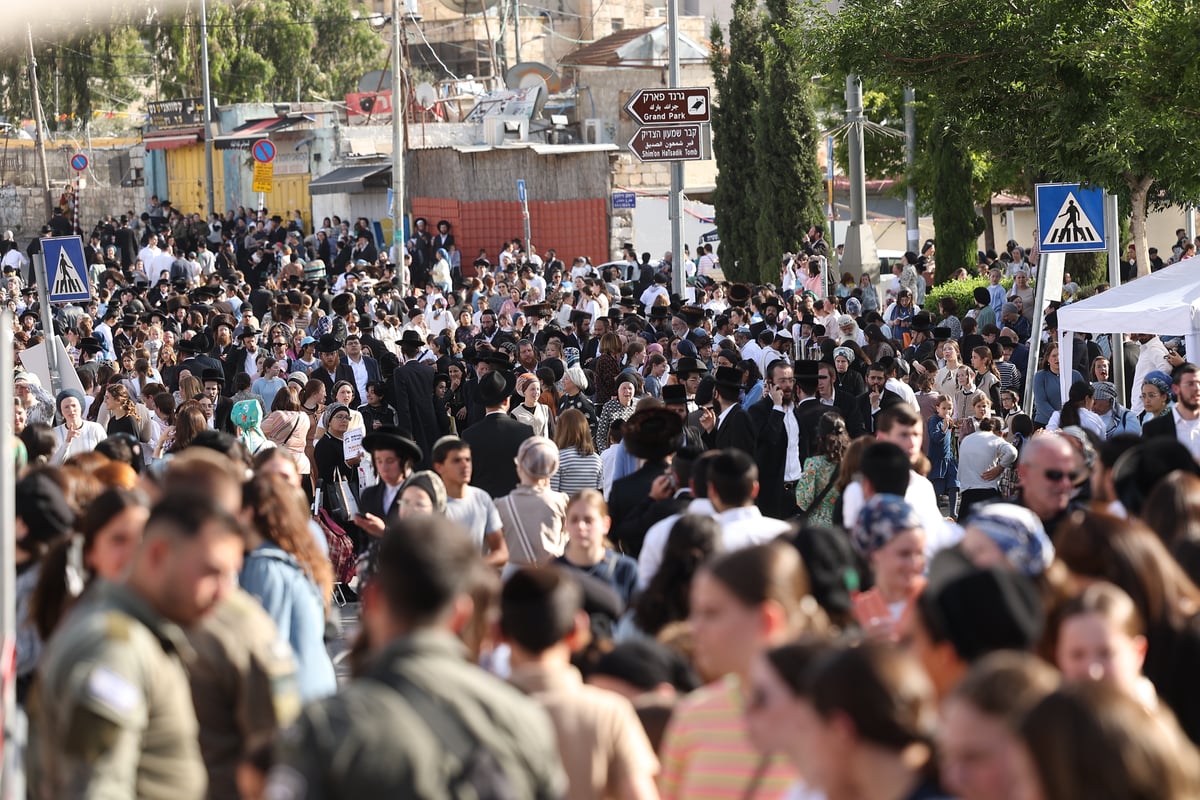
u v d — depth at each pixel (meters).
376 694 8.71
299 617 14.38
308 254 112.44
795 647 9.28
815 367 31.38
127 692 10.20
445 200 118.50
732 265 94.31
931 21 44.47
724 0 194.88
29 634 13.91
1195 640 12.17
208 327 58.84
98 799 9.91
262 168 118.44
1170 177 42.94
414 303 75.94
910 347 49.00
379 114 134.00
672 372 38.38
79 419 31.12
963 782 7.96
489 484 28.70
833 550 13.63
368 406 40.66
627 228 115.44
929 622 10.70
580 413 27.39
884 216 131.25
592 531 17.69
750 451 30.66
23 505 14.23
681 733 11.06
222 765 11.57
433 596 9.37
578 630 11.63
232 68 172.75
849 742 8.44
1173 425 27.08
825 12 47.00
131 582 10.91
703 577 10.95
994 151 46.81
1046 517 17.72
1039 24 43.03
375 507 24.11
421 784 8.45
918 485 18.58
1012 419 34.03
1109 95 43.19
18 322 63.09
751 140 93.06
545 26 193.38
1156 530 15.23
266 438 32.91
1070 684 7.78
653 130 44.41
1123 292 35.94
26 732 13.16
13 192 151.00
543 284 86.25
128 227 122.75
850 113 74.56
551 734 9.40
